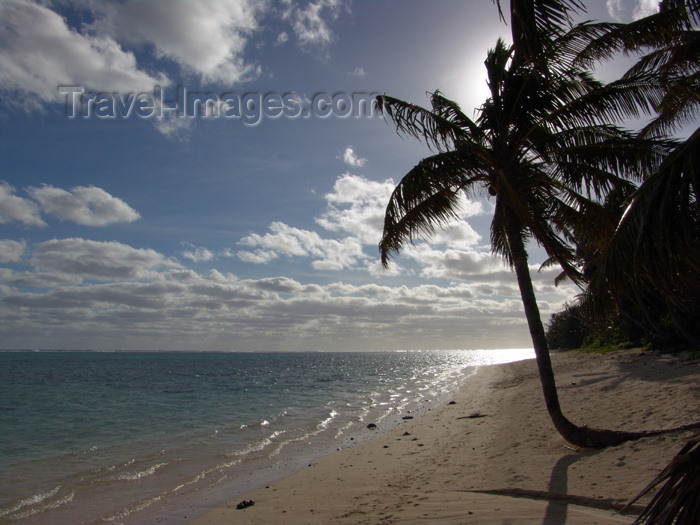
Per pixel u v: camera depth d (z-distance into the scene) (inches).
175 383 1672.0
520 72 356.5
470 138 399.9
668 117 442.3
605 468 278.7
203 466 430.3
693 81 364.5
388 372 2507.4
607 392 561.3
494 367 2224.4
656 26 299.6
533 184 376.5
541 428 440.1
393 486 327.3
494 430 488.7
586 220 386.9
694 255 135.4
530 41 217.9
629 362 872.3
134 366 3321.9
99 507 311.7
